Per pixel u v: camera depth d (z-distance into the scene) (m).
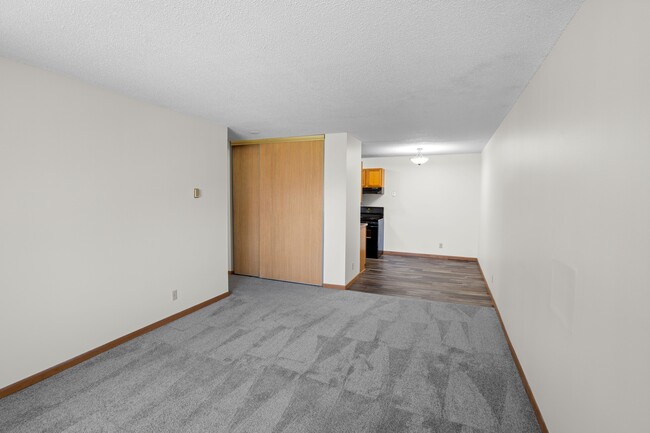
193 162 3.62
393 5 1.47
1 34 1.77
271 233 5.07
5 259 2.11
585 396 1.34
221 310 3.73
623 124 1.09
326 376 2.37
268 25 1.67
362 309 3.79
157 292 3.23
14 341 2.16
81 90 2.51
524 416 1.95
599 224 1.26
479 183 6.72
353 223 5.03
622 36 1.10
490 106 3.13
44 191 2.30
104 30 1.73
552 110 1.87
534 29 1.68
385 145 5.65
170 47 1.93
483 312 3.72
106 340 2.75
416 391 2.19
